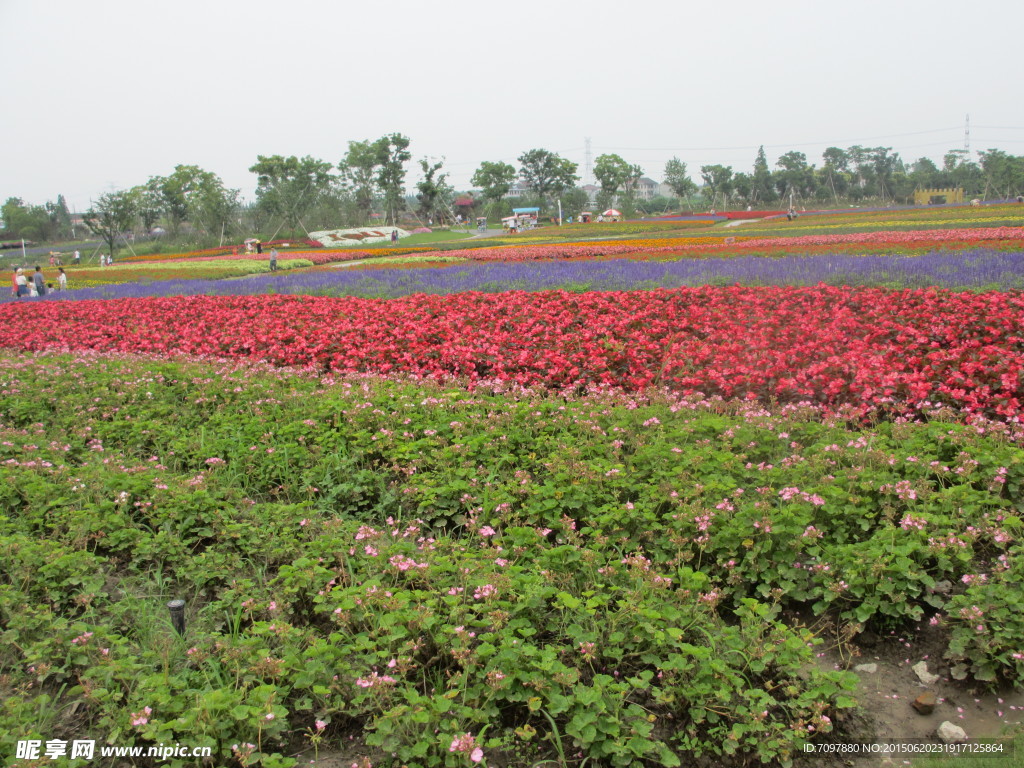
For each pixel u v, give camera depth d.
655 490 4.88
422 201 84.62
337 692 3.40
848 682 3.29
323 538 4.61
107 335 13.84
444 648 3.52
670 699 3.23
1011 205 49.34
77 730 3.30
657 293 11.91
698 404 7.07
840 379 7.18
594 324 10.44
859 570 3.90
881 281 12.22
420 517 5.21
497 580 3.74
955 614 3.68
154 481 5.49
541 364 8.88
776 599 3.92
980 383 6.95
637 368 8.63
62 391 8.76
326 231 68.75
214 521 4.96
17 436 6.98
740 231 37.59
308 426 6.67
